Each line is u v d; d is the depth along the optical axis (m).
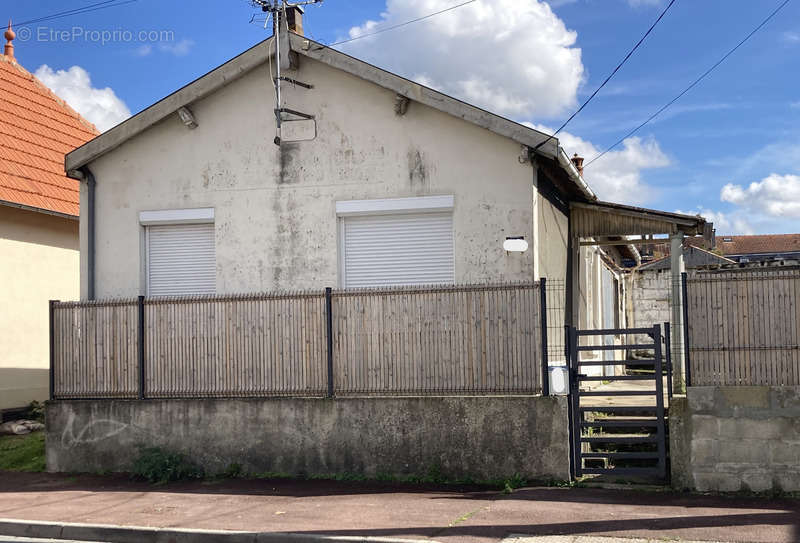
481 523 8.44
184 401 12.17
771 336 9.87
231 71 13.52
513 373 10.95
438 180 12.84
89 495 10.88
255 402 11.86
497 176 12.58
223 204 13.73
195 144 13.92
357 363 11.58
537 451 10.61
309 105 13.45
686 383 10.08
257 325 12.05
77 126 21.59
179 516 9.34
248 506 9.80
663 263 29.19
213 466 11.99
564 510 8.98
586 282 18.55
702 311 10.09
